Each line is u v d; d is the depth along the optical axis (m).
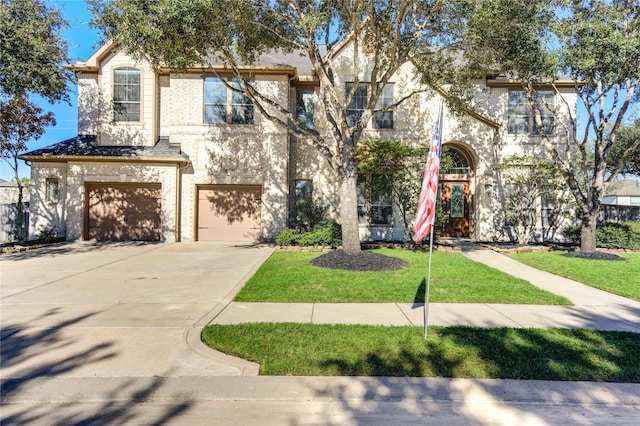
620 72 9.71
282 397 3.54
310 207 14.12
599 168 11.99
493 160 15.34
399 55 10.30
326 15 8.62
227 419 3.24
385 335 4.85
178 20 7.73
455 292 7.09
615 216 16.31
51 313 5.84
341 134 10.57
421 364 4.09
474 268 9.34
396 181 13.03
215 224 15.23
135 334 5.01
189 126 15.02
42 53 11.05
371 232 15.34
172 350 4.53
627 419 3.25
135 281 8.09
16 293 7.04
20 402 3.47
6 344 4.67
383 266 9.16
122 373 3.97
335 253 9.99
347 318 5.64
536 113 12.45
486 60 10.73
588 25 9.53
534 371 3.96
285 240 13.16
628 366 4.07
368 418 3.26
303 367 4.04
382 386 3.71
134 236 14.94
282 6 10.23
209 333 4.91
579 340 4.76
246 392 3.60
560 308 6.28
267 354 4.33
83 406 3.43
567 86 15.41
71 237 14.51
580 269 9.52
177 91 15.02
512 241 14.85
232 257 11.21
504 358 4.22
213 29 8.62
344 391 3.62
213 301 6.56
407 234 13.23
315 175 15.52
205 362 4.23
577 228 13.57
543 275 9.09
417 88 15.18
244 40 11.17
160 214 14.87
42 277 8.43
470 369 4.00
